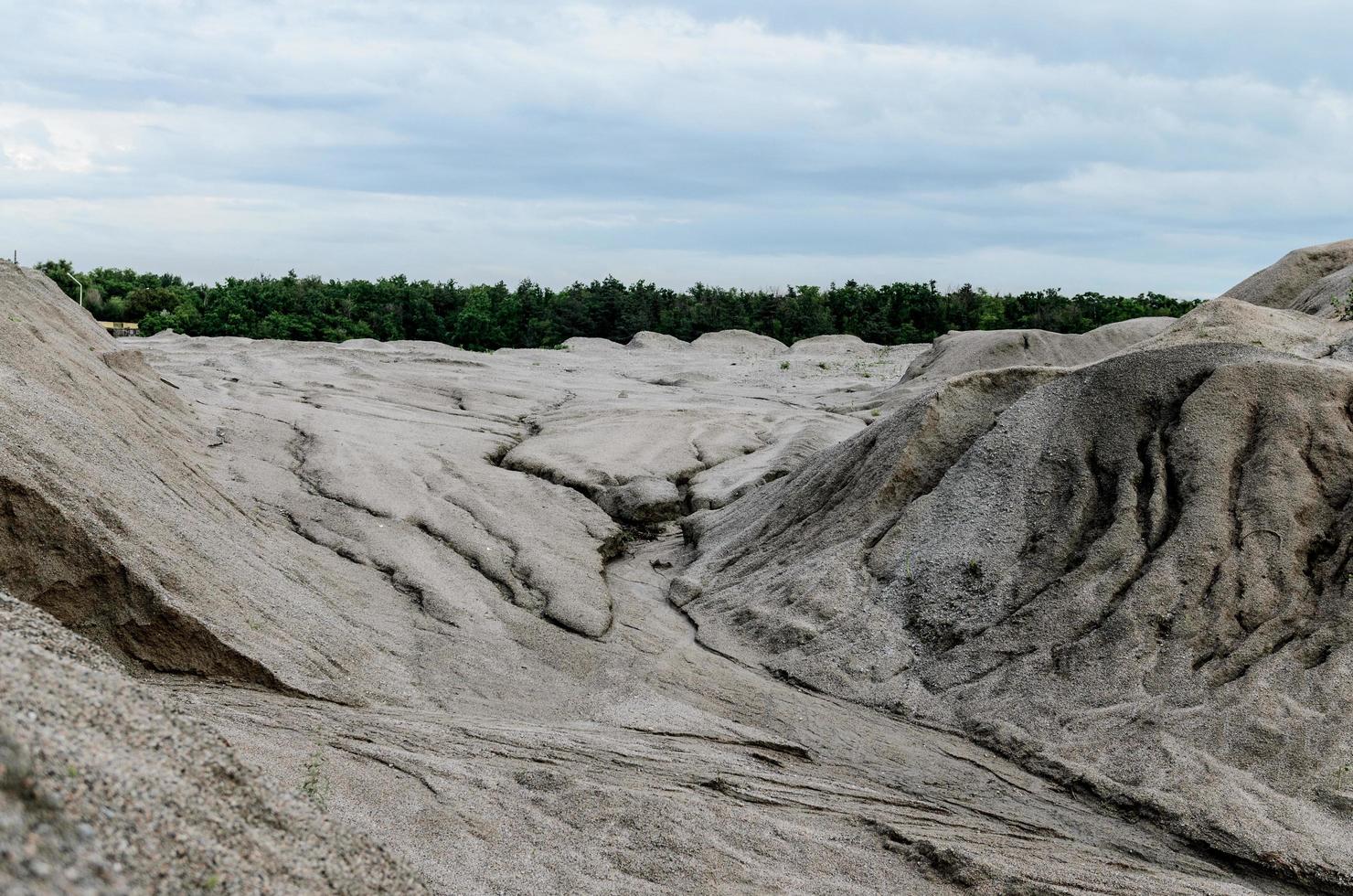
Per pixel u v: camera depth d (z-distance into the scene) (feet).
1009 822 36.32
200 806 16.97
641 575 65.31
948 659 48.47
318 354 138.72
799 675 49.83
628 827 29.58
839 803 35.32
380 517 61.98
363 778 28.37
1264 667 42.04
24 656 18.26
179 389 94.38
